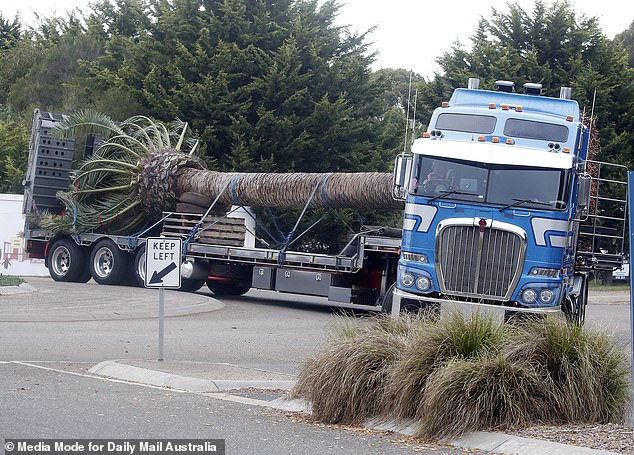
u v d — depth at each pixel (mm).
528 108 33500
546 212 30438
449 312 19734
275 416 19297
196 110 71750
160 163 50281
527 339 18734
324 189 44406
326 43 75938
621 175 75312
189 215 49062
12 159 87500
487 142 31672
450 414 17422
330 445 16672
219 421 18359
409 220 31141
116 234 52875
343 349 19406
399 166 31703
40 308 38375
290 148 71562
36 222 54344
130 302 41469
